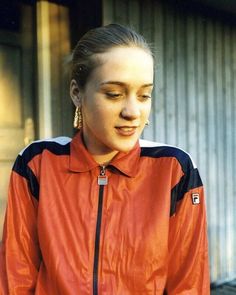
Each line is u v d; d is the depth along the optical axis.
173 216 1.10
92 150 1.10
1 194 2.81
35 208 1.13
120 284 1.03
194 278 1.09
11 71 2.84
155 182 1.10
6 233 1.14
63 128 2.99
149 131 3.25
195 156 3.58
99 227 1.06
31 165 1.14
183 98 3.48
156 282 1.05
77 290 1.02
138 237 1.04
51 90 2.95
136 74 0.96
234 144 3.88
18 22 2.86
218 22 3.72
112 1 2.98
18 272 1.11
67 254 1.04
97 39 1.00
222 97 3.77
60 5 2.96
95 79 0.99
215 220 3.73
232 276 3.86
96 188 1.09
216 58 3.71
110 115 0.99
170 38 3.37
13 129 2.85
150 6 3.23
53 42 2.94
